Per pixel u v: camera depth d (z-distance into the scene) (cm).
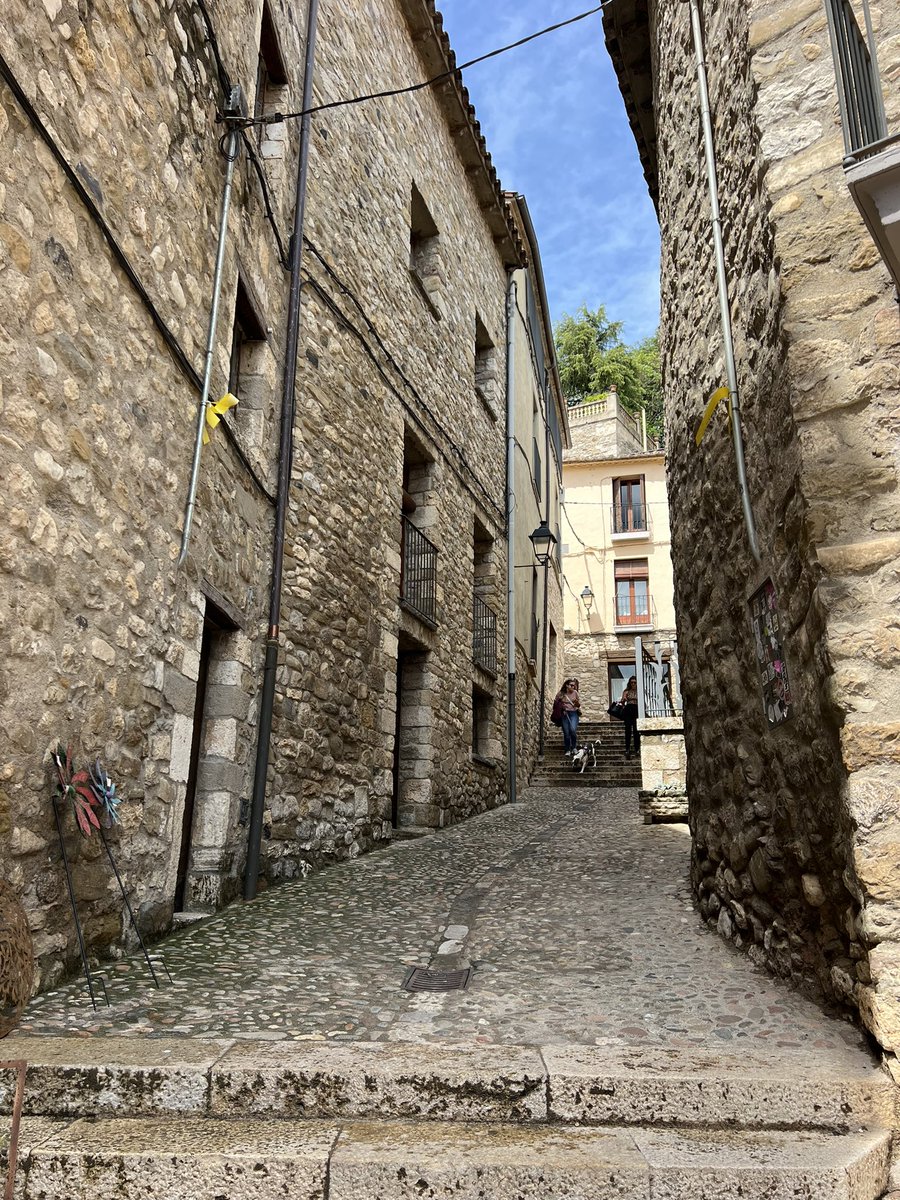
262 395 522
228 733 464
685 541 459
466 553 959
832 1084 224
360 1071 231
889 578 253
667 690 797
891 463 261
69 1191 199
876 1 289
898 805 238
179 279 401
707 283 406
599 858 591
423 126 920
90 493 315
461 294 1017
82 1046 246
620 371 2886
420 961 363
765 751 333
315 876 542
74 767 304
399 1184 196
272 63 587
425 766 780
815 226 288
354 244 704
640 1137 216
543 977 336
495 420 1142
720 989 313
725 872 385
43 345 285
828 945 279
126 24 350
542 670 1427
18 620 270
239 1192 198
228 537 464
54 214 291
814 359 277
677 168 471
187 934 391
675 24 467
